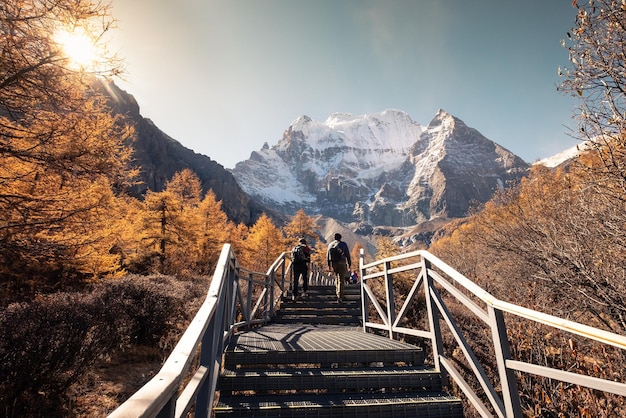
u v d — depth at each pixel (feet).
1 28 14.70
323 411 9.52
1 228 17.56
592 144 11.18
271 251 119.14
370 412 9.65
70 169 18.94
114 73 18.15
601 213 12.87
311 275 65.31
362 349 12.57
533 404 13.20
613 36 10.24
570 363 13.07
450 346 19.42
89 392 14.58
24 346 12.88
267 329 19.98
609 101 10.26
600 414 10.64
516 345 15.10
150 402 3.22
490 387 8.75
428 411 9.90
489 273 29.40
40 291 25.79
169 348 20.29
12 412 11.91
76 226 21.20
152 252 70.18
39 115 18.51
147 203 72.02
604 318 15.21
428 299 12.59
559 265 15.64
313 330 20.08
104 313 17.79
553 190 26.25
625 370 11.56
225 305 12.70
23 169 20.21
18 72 15.56
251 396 10.36
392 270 16.62
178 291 25.30
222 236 97.66
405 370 11.84
